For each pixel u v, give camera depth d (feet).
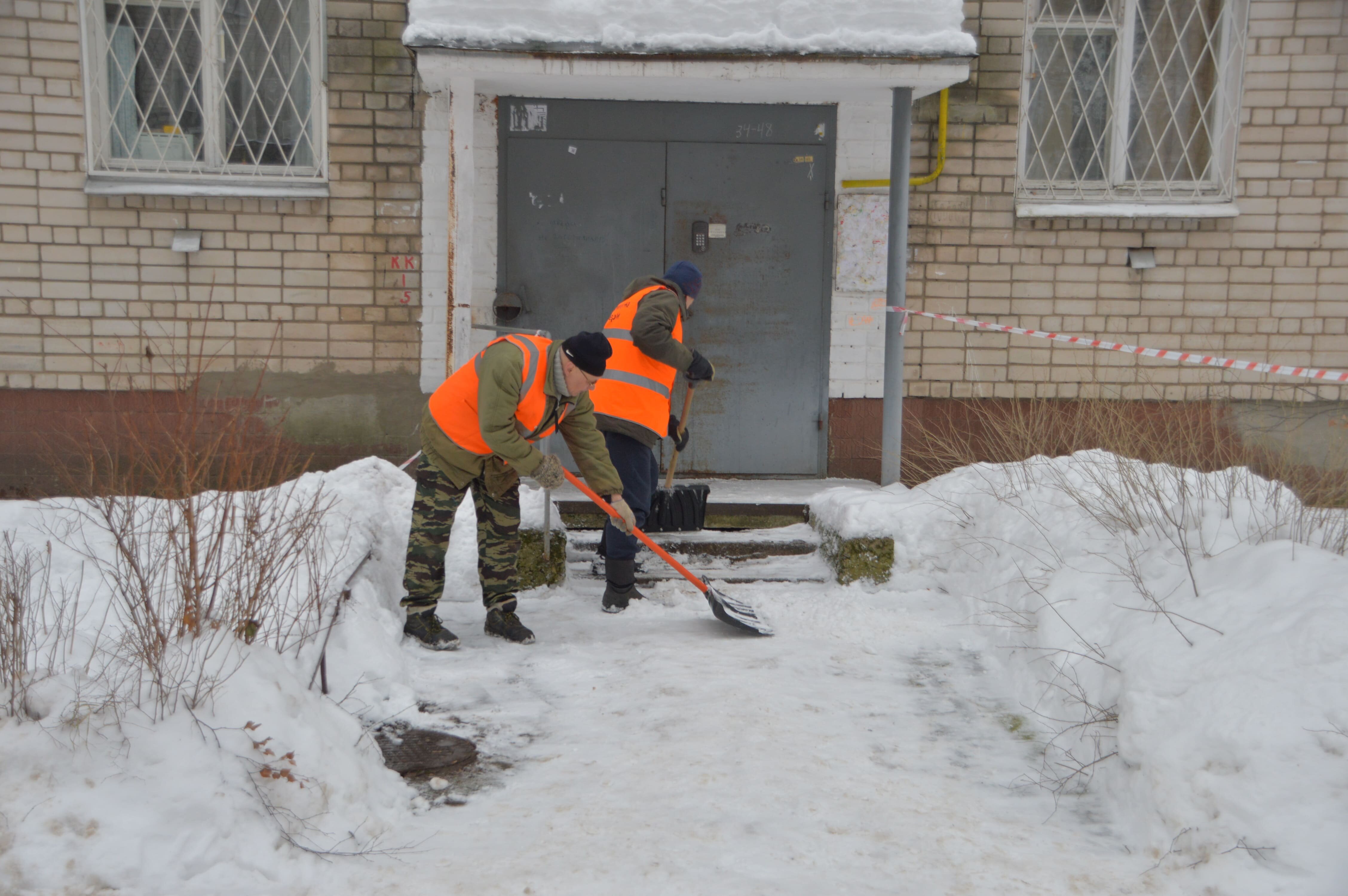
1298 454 20.83
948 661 12.89
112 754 7.92
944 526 15.76
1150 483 13.19
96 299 19.70
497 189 19.90
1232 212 20.53
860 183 20.13
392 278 20.11
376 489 15.88
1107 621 11.06
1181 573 10.90
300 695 9.16
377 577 13.69
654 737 10.27
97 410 19.72
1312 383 20.89
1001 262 20.63
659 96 19.65
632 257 20.27
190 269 19.83
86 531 13.26
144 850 7.48
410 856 8.03
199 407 14.99
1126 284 20.79
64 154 19.42
